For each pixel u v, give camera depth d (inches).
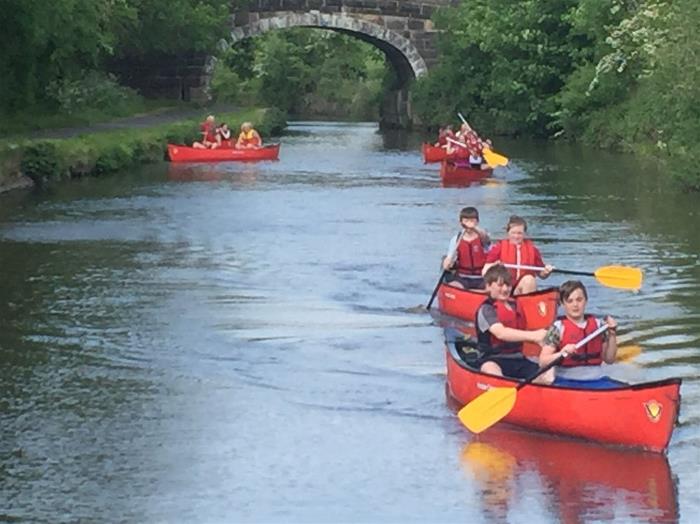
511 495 418.9
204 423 490.0
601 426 458.3
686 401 511.8
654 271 788.0
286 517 401.7
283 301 699.4
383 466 445.1
